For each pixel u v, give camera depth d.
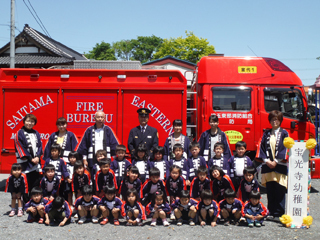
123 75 7.56
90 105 7.57
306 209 5.45
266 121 7.78
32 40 21.11
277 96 7.85
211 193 5.38
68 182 6.06
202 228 5.33
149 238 4.84
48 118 7.56
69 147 6.39
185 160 6.10
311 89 8.63
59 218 5.53
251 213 5.44
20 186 5.90
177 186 5.81
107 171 5.77
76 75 7.60
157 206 5.41
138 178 5.80
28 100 7.58
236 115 7.77
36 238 4.82
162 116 7.55
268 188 5.91
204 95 7.80
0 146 7.55
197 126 8.00
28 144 6.14
